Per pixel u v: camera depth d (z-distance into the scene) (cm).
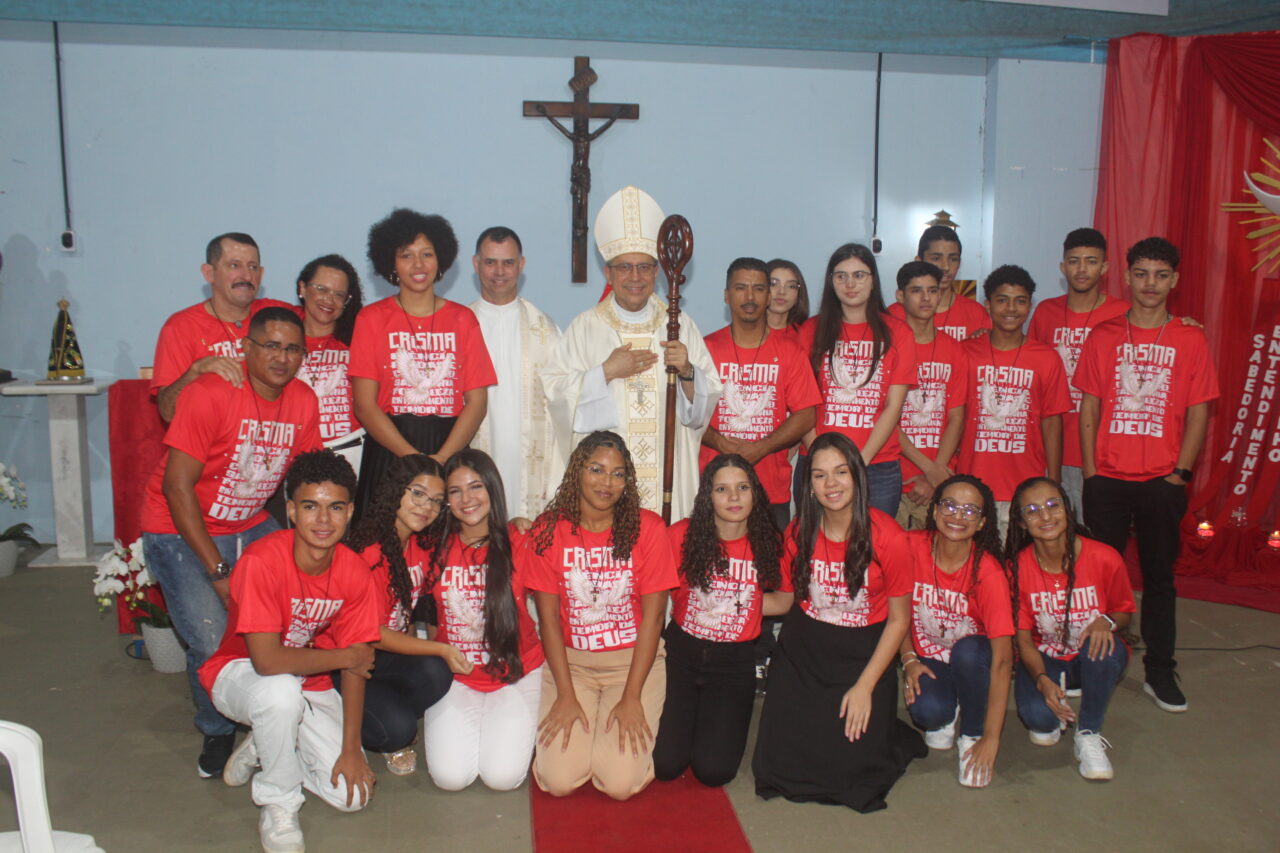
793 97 582
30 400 556
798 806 302
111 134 537
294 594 286
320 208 555
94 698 376
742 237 588
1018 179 588
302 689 304
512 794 310
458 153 560
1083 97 584
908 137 594
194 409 300
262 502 326
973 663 322
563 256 574
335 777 291
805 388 388
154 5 492
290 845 272
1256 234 539
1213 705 378
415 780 320
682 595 331
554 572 318
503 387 387
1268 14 550
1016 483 438
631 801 304
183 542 314
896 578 316
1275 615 473
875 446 390
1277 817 298
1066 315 465
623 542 313
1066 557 336
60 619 457
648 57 568
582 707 320
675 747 315
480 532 318
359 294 392
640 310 379
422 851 277
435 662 320
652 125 573
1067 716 323
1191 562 535
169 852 275
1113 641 323
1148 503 388
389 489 308
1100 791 313
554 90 562
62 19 491
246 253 345
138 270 548
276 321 304
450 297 569
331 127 550
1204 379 385
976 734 326
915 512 427
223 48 538
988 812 300
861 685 312
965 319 481
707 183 581
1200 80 539
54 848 214
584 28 522
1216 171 545
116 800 303
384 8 505
